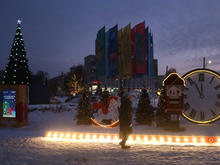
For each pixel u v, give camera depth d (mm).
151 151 6270
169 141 8008
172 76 11141
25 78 30969
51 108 20438
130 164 5020
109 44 26953
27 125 14766
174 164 4969
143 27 24547
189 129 11422
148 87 31953
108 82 38375
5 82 30391
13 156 5977
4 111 14492
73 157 5762
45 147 7098
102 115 13211
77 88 65688
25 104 14617
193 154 5855
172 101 11078
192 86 12984
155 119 12969
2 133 11477
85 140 8461
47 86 34188
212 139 7844
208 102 12750
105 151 6379
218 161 5176
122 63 27031
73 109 20750
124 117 6703
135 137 8305
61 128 13031
